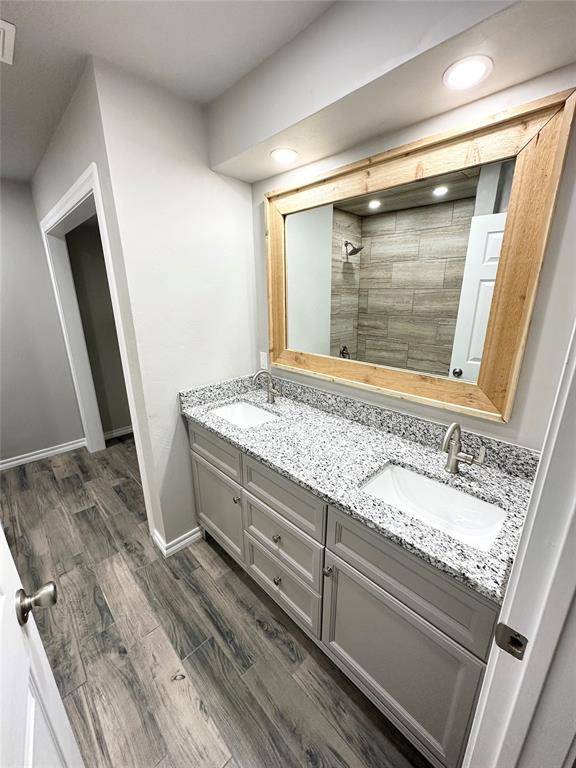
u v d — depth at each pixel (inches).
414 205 49.0
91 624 58.2
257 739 43.2
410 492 48.4
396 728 44.3
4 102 58.7
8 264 102.7
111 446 127.4
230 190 69.2
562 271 37.9
